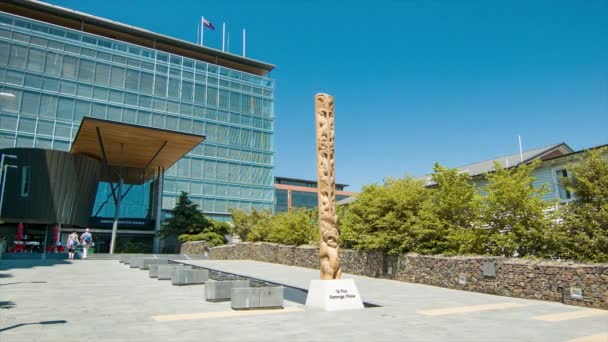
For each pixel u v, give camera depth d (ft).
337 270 36.68
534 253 46.83
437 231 56.54
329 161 38.52
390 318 30.91
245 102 212.23
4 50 152.76
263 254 101.76
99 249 135.44
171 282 53.06
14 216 104.83
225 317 30.40
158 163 142.10
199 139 113.29
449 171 57.36
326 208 37.60
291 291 46.83
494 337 24.71
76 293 42.29
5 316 29.50
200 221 130.52
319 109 39.32
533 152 84.02
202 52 209.46
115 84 174.70
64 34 167.53
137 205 146.10
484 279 46.93
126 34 190.60
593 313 33.78
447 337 24.62
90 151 126.11
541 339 24.26
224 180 196.34
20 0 164.96
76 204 113.50
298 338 23.86
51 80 159.74
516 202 47.37
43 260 85.76
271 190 209.15
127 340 22.68
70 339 22.67
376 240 61.46
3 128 146.92
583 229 41.75
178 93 191.52
